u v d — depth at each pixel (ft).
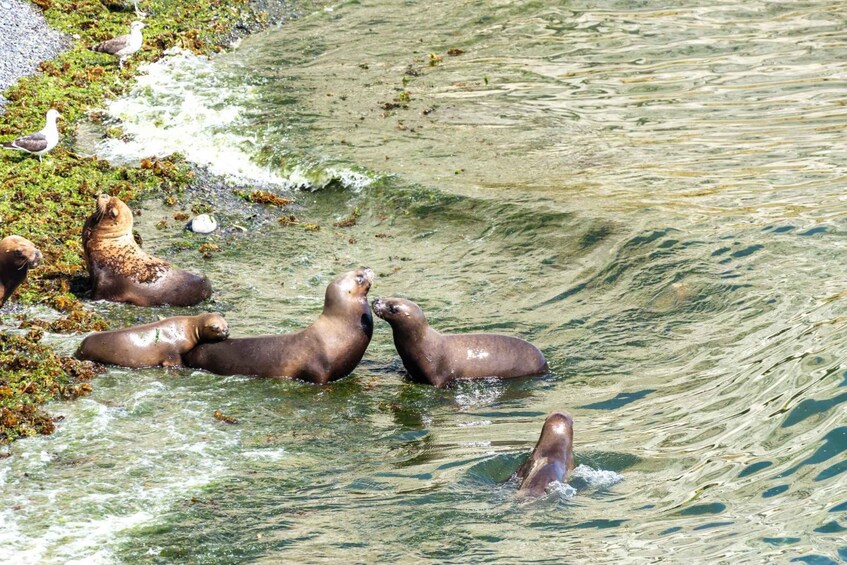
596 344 160.86
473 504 113.19
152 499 116.47
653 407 137.08
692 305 165.99
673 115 252.42
